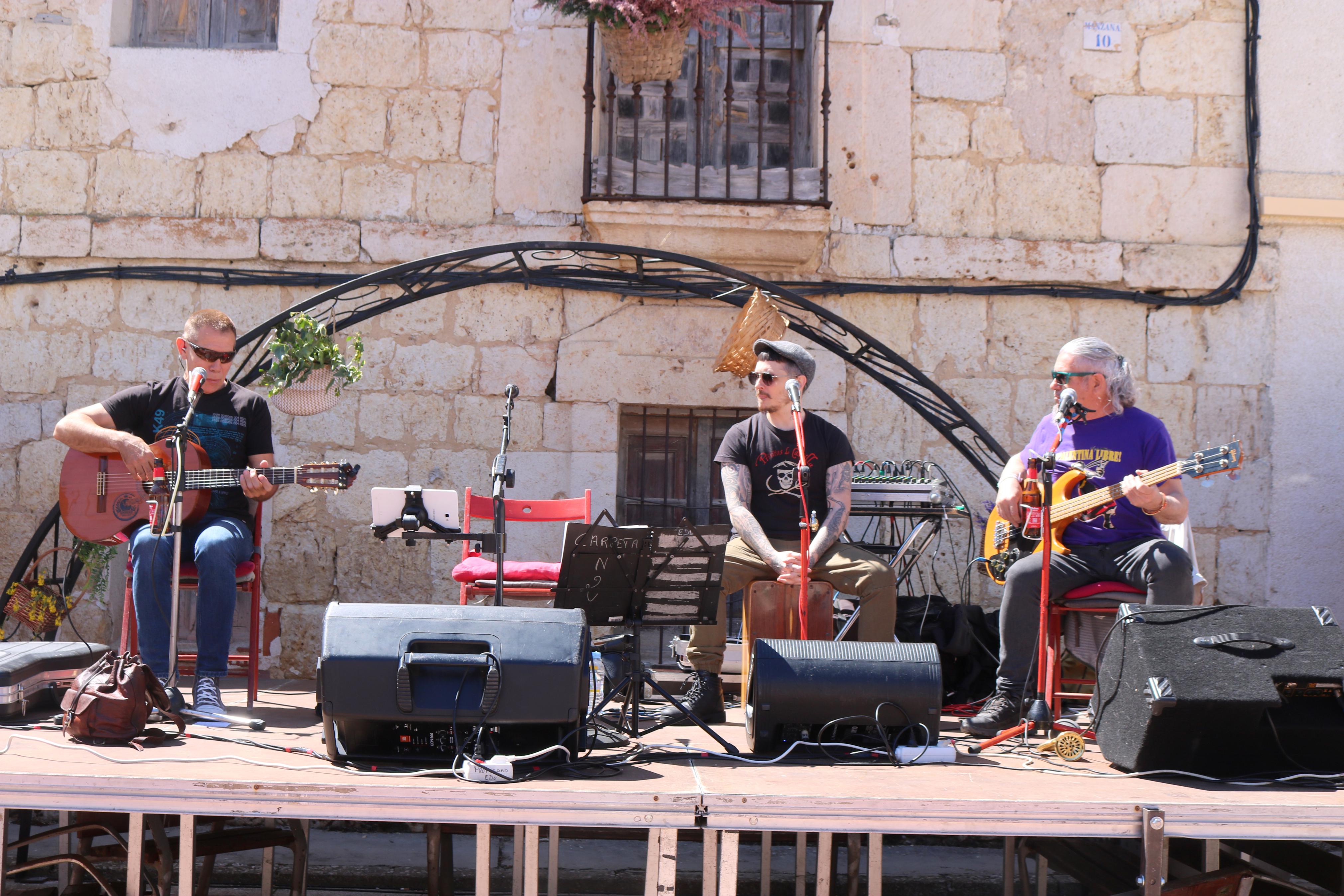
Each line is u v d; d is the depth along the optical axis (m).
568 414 5.70
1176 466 3.43
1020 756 3.26
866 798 2.54
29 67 5.68
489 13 5.77
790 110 5.93
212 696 3.45
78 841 3.42
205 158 5.70
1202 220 5.81
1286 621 3.00
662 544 3.18
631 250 5.13
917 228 5.80
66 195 5.66
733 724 3.86
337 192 5.71
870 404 5.75
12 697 3.23
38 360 5.59
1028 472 3.57
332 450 5.65
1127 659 3.00
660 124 5.98
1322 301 5.79
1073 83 5.84
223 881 3.87
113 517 3.76
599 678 4.07
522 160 5.76
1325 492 5.71
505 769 2.63
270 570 5.57
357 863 3.91
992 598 5.65
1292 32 5.82
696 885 3.95
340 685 2.71
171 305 5.65
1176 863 3.60
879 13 5.84
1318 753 2.89
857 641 4.00
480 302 5.72
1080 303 5.79
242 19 5.89
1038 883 3.70
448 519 3.54
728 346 5.13
